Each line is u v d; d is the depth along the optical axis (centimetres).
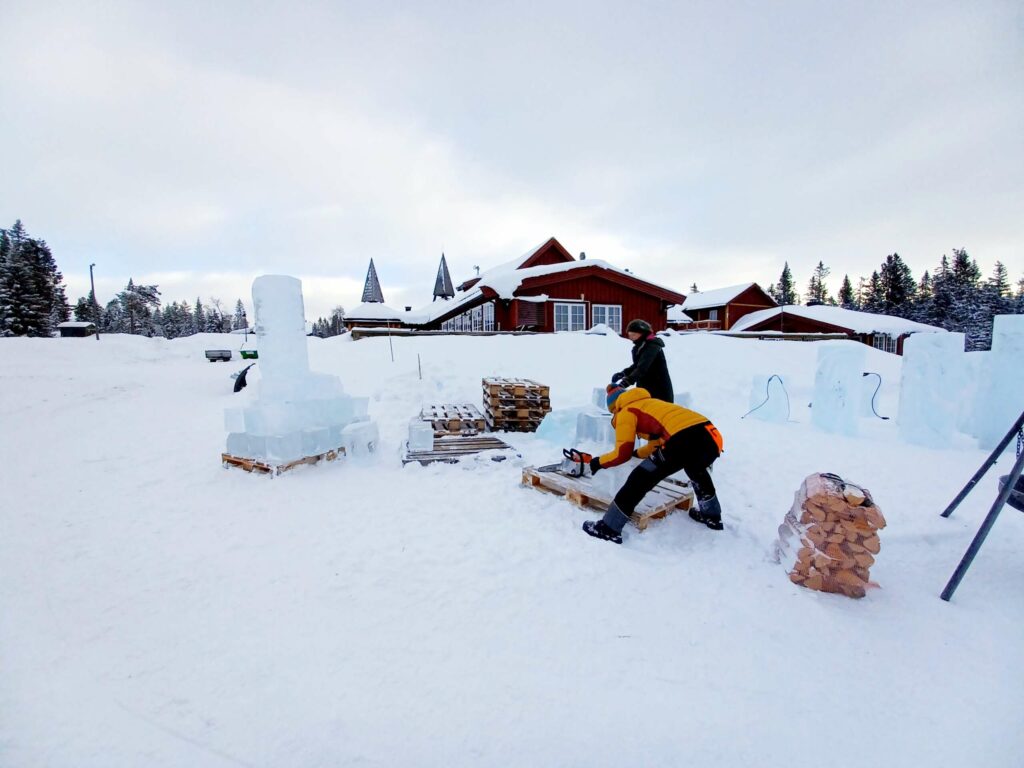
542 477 411
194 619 245
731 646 229
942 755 172
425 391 783
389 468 479
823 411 676
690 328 3144
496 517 363
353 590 269
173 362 2056
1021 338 539
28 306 4009
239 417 482
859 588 267
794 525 297
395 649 222
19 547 321
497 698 195
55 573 288
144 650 222
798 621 249
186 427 672
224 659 216
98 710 188
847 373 654
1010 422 554
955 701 197
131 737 176
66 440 604
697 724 185
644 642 231
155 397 955
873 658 223
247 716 185
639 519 342
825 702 197
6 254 4241
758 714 190
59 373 1265
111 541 329
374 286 3938
